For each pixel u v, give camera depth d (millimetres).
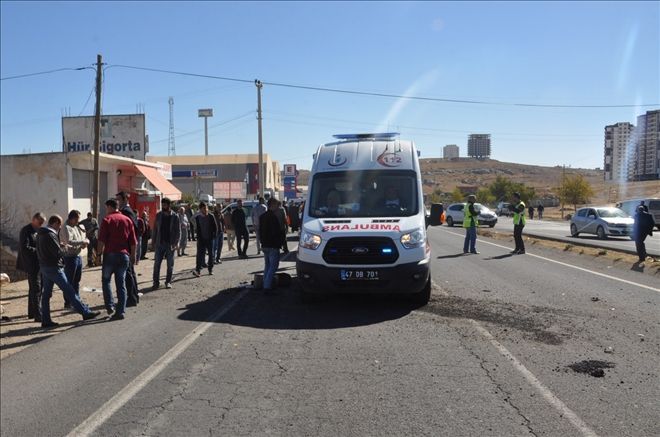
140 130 30344
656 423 4363
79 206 20203
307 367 5883
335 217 9352
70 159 19344
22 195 19391
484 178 172125
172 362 6168
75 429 4480
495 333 7207
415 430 4270
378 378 5488
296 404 4840
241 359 6223
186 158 79688
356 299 9695
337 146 10406
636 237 14602
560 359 6051
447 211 41281
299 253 8844
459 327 7562
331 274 8492
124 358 6406
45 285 8219
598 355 6195
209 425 4441
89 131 30594
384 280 8422
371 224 8734
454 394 5016
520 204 17953
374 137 10922
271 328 7695
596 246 19109
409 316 8297
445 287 10852
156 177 24172
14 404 5066
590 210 27516
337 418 4523
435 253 18156
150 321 8336
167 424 4488
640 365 5832
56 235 8227
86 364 6211
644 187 73000
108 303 8781
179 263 16625
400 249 8469
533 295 9945
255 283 11016
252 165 76375
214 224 13547
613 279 11914
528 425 4332
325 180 9883
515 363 5914
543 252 18406
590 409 4641
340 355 6305
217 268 14891
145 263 16531
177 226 11500
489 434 4188
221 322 8117
